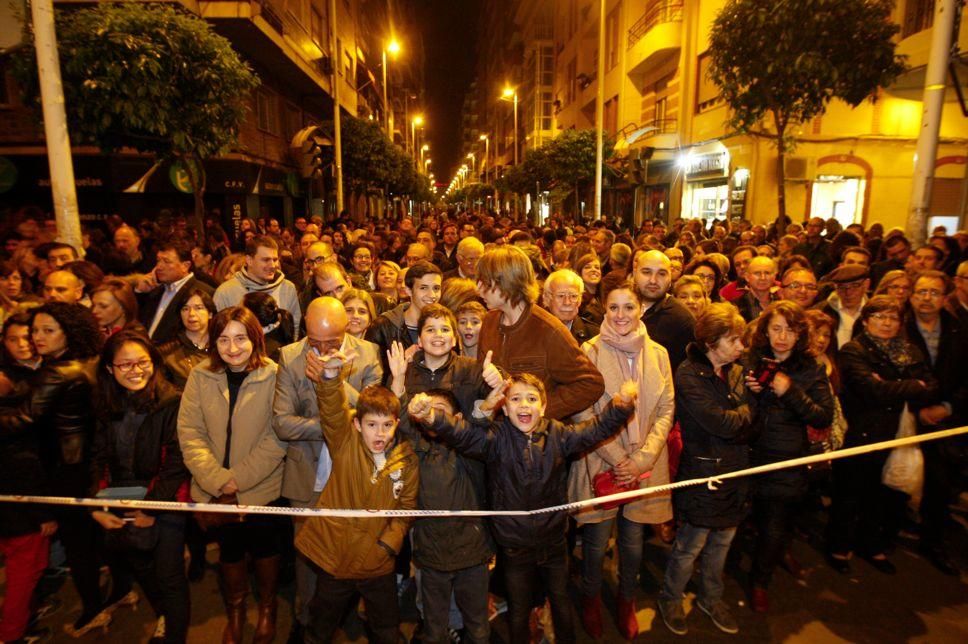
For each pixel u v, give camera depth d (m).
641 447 3.37
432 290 4.04
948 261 6.62
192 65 7.94
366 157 27.17
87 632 3.54
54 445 3.31
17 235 7.47
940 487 4.12
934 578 4.02
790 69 9.26
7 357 3.43
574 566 4.17
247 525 3.33
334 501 2.99
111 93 7.47
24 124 15.34
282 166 22.67
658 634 3.49
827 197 17.88
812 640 3.42
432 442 3.08
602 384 3.24
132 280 5.13
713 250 8.44
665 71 24.81
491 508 3.04
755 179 17.52
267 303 4.31
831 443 4.02
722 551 3.49
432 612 3.07
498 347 3.42
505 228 16.17
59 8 13.38
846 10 9.02
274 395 3.34
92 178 15.87
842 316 4.89
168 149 9.09
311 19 24.53
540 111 54.75
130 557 3.24
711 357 3.47
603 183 27.97
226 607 3.58
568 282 3.85
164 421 3.22
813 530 4.64
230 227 17.89
